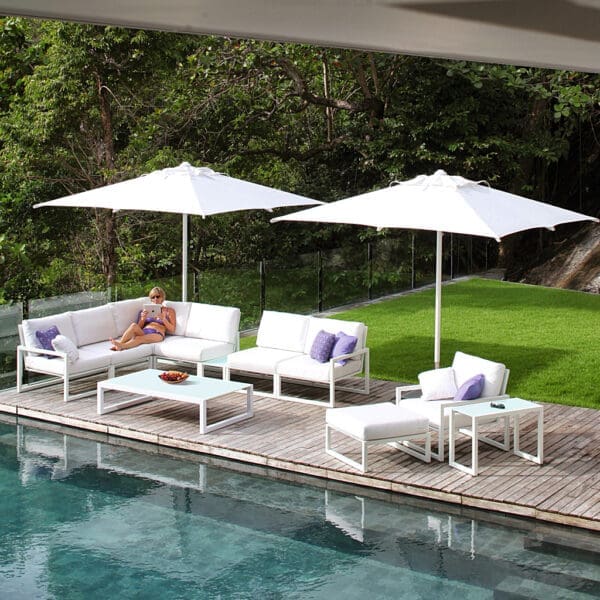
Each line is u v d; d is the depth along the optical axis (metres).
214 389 10.15
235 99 21.42
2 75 19.44
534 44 0.99
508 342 14.28
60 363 11.17
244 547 7.07
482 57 1.04
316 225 22.25
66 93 18.39
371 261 18.78
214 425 9.98
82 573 6.57
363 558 6.86
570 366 12.60
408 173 22.75
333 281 17.77
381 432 8.48
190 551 6.99
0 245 17.25
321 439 9.60
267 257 22.12
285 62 20.75
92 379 12.32
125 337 11.96
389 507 7.97
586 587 6.31
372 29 0.88
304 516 7.76
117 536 7.29
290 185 22.75
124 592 6.25
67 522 7.59
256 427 10.07
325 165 23.98
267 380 12.36
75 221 19.67
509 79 20.48
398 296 19.17
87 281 19.67
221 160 21.52
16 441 10.01
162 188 12.61
